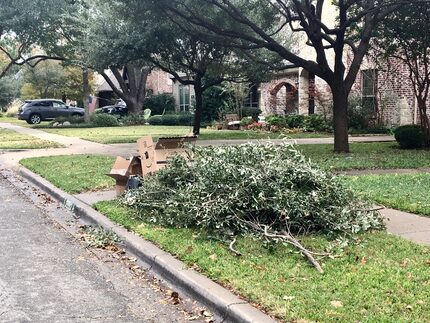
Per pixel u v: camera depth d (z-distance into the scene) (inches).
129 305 189.6
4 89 2223.2
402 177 415.2
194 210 259.3
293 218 247.9
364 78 1021.2
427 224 274.4
